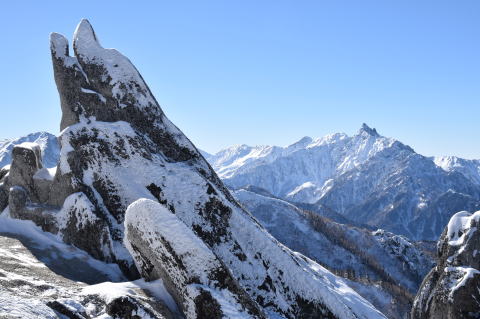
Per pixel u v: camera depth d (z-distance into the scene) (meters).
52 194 51.12
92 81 56.06
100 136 50.31
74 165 49.69
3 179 56.09
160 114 57.00
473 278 55.41
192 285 36.41
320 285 48.22
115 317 33.03
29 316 25.69
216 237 48.72
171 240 37.16
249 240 49.25
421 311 62.69
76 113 55.66
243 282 46.62
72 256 44.66
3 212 52.41
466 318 55.44
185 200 49.78
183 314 37.28
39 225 48.78
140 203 38.47
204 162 58.06
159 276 40.00
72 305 30.02
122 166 49.97
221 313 35.75
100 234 45.78
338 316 47.06
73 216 47.00
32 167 52.69
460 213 62.56
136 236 38.50
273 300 46.34
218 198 50.25
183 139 57.22
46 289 33.41
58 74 56.28
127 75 55.97
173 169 51.38
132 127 53.34
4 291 29.33
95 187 49.22
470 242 59.09
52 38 57.09
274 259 48.50
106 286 36.44
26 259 41.09
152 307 35.16
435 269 63.53
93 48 56.69
